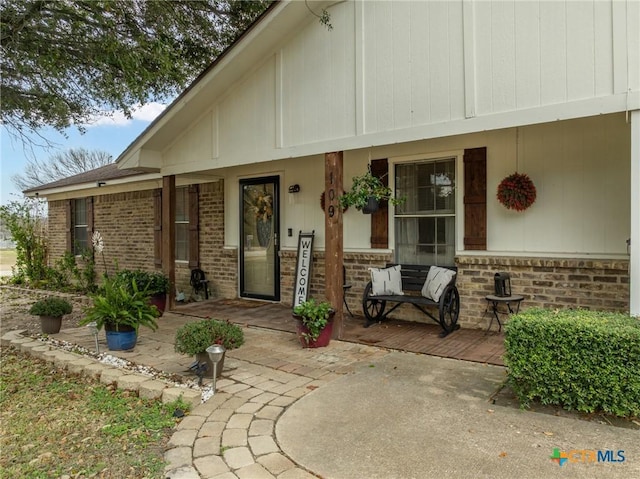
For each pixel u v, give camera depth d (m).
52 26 5.26
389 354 4.65
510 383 3.44
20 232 11.64
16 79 5.77
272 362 4.47
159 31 6.34
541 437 2.77
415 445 2.71
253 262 8.21
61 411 3.60
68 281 11.38
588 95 3.68
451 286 5.37
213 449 2.77
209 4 7.66
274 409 3.32
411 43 4.68
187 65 7.72
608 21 3.58
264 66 5.94
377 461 2.54
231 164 6.37
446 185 5.91
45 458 2.84
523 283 5.25
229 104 6.37
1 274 15.84
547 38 3.87
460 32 4.36
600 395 2.97
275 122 5.84
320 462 2.56
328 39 5.32
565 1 3.78
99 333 5.95
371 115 4.98
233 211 8.42
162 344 5.31
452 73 4.41
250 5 8.03
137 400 3.71
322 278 7.17
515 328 3.24
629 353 2.88
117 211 10.88
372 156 6.42
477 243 5.55
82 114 6.66
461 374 3.98
